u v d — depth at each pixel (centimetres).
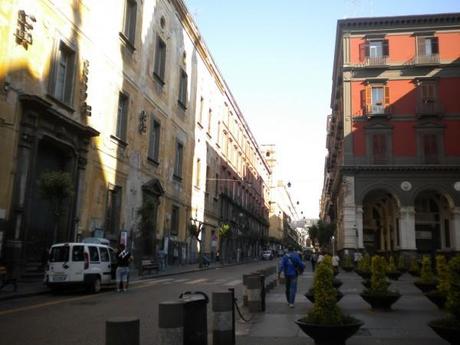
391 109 4488
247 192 7931
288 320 1112
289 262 1362
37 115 2006
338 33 4847
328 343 744
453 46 4503
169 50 3822
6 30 1839
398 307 1356
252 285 1259
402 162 4406
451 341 741
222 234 5197
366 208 5197
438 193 4550
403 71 4531
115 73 2825
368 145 4472
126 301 1497
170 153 3869
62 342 860
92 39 2534
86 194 2472
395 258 4366
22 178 1920
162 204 3669
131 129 3069
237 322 1082
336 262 3234
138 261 3114
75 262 1692
